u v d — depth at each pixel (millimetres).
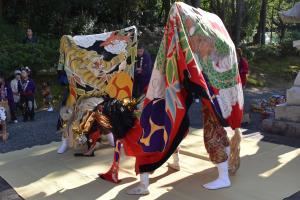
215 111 4082
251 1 22438
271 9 28578
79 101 5727
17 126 8164
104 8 16469
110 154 5742
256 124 7582
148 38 16219
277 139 6375
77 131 5570
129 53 5984
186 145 5984
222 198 4121
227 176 4438
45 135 7242
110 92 5828
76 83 5773
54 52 11344
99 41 5992
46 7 14539
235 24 19125
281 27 29078
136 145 4332
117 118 4484
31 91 8805
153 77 4195
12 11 14508
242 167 5016
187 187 4445
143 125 4211
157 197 4211
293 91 6668
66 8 14609
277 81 16047
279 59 19969
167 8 19266
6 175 5031
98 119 5547
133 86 6125
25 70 9078
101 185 4598
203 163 5203
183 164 5180
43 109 9930
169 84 4055
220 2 20250
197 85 3936
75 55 5844
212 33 4246
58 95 10758
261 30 23656
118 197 4254
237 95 4414
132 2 17031
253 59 18469
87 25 15641
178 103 4027
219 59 4277
